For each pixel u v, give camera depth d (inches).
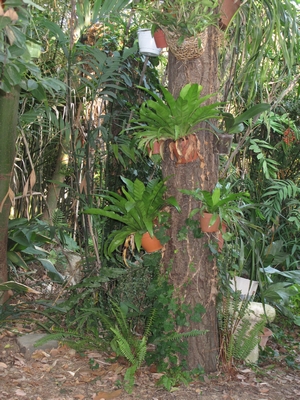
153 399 107.4
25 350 125.8
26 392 107.3
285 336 160.1
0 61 92.3
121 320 130.8
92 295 145.0
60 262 179.3
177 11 108.0
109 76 153.8
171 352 117.7
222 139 119.4
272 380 123.0
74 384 112.7
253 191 207.0
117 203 122.5
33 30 162.7
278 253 183.5
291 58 132.0
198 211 115.4
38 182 207.2
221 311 125.1
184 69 116.7
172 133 112.6
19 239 142.6
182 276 118.0
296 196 215.6
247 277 173.3
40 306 161.3
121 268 145.0
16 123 134.1
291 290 162.2
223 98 140.7
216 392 112.0
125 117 161.0
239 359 126.5
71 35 134.0
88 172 142.9
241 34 136.2
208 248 119.3
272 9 129.0
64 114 171.5
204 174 118.4
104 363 124.1
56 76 165.9
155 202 116.0
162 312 118.5
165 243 118.3
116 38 167.9
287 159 213.8
